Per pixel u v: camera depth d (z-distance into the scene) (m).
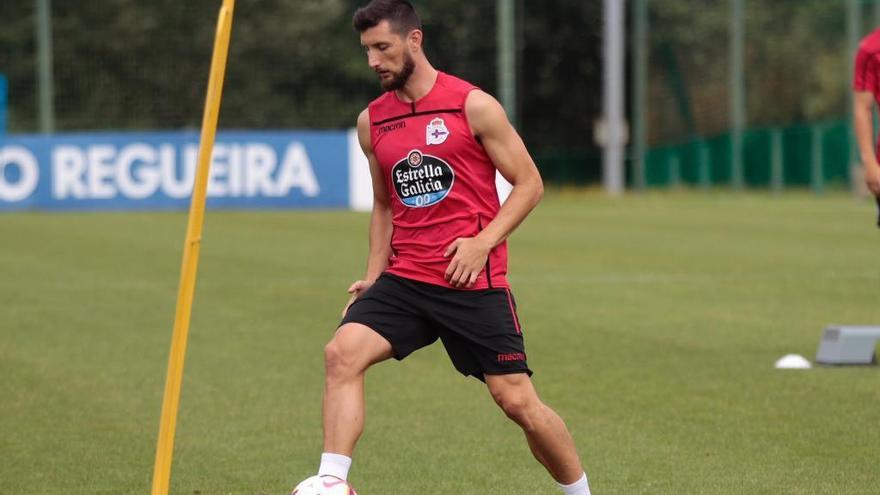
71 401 21.25
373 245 14.38
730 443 18.20
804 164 82.12
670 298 33.38
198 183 12.23
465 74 77.69
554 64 86.94
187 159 65.44
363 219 59.53
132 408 20.73
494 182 13.58
